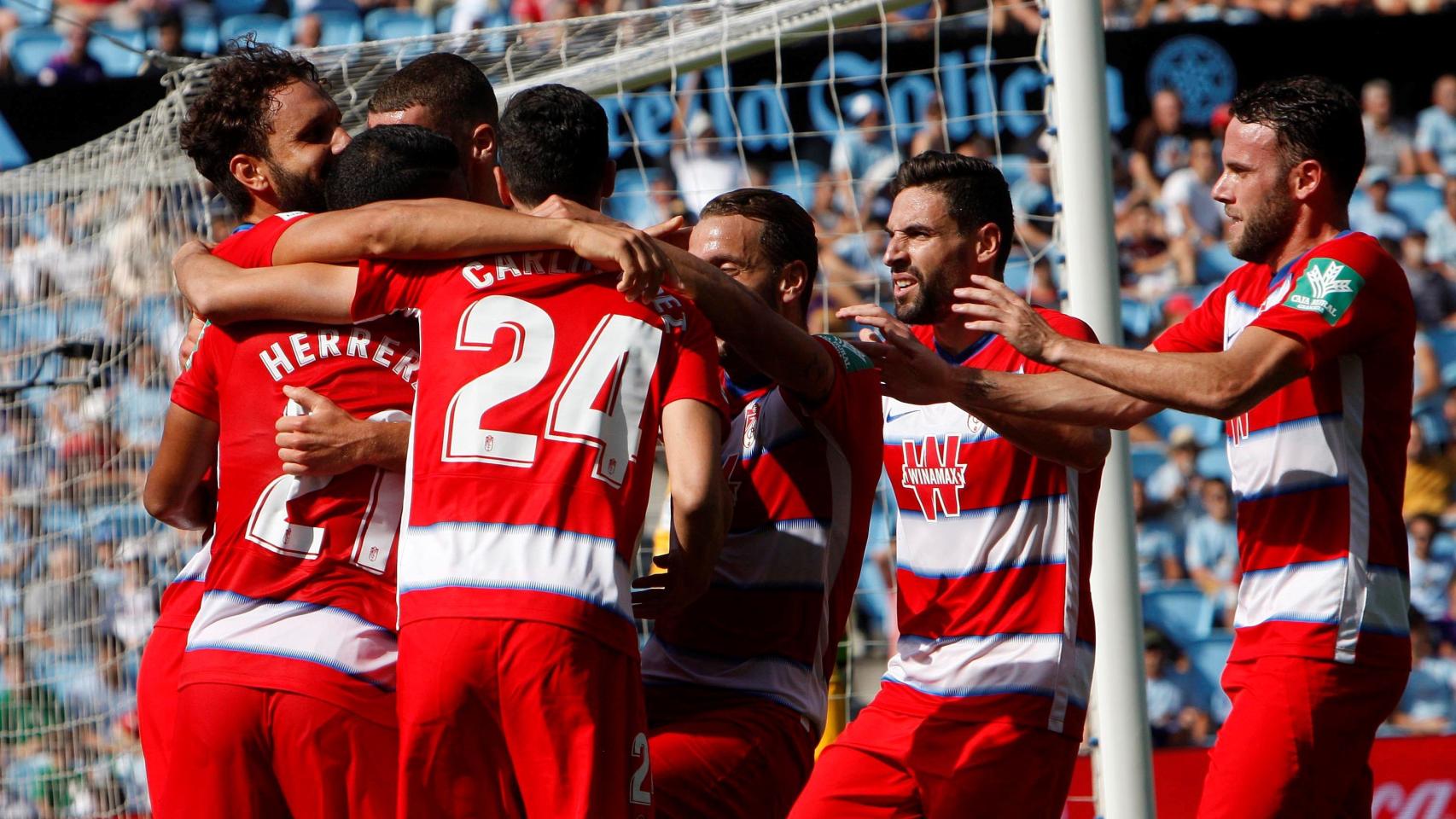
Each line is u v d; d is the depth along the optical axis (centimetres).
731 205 915
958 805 944
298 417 754
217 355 806
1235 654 965
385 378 786
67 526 1798
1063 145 1238
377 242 750
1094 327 1221
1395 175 3397
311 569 762
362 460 758
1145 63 3416
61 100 3516
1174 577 2953
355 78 1725
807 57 3369
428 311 753
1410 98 3412
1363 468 916
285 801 765
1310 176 935
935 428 983
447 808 709
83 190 1966
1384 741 1980
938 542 981
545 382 725
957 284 991
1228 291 1007
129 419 1748
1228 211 970
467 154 958
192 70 1549
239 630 760
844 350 922
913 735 955
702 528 742
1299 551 927
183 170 1655
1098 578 1195
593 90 1661
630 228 788
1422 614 2852
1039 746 941
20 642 1800
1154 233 3353
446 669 698
